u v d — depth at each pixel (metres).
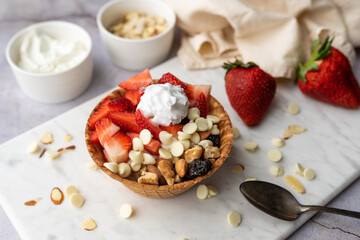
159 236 0.38
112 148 0.37
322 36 0.50
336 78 0.44
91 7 0.57
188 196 0.40
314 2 0.49
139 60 0.50
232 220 0.38
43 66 0.47
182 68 0.50
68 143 0.43
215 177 0.41
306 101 0.47
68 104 0.48
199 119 0.38
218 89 0.48
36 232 0.38
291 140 0.43
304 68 0.46
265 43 0.49
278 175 0.41
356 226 0.38
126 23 0.51
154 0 0.51
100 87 0.49
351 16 0.50
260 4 0.49
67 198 0.40
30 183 0.41
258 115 0.44
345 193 0.41
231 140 0.38
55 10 0.57
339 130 0.44
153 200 0.40
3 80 0.51
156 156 0.38
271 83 0.44
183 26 0.51
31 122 0.47
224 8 0.47
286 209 0.38
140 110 0.38
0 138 0.46
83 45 0.49
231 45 0.50
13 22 0.57
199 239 0.37
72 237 0.38
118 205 0.39
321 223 0.39
